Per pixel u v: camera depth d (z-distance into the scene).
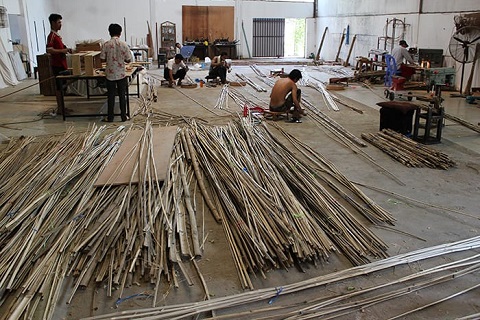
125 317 2.19
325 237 2.89
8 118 6.68
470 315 2.26
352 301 2.38
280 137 5.61
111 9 16.62
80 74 6.48
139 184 3.51
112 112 6.48
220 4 17.55
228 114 7.06
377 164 4.63
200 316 2.25
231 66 15.04
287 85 6.46
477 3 9.68
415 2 11.91
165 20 17.14
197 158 4.34
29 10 12.51
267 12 18.19
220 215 3.28
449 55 10.41
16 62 11.12
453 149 5.16
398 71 9.86
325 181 4.06
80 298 2.37
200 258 2.79
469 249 2.91
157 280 2.47
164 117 6.73
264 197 3.34
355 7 15.38
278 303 2.36
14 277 2.37
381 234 3.13
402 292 2.45
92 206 3.19
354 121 6.62
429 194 3.85
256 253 2.70
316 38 18.73
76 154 4.26
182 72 10.19
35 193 3.33
